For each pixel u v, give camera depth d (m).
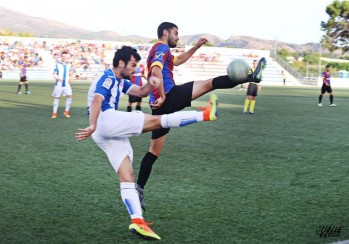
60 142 8.52
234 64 4.34
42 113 13.90
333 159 7.16
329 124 12.37
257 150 7.97
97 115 3.77
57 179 5.68
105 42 53.44
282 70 51.59
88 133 3.74
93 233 3.81
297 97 26.34
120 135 3.87
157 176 5.94
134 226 3.68
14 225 3.97
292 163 6.84
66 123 11.51
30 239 3.64
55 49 50.97
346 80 53.03
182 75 51.12
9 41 49.69
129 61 3.93
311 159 7.16
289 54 71.88
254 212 4.41
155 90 4.91
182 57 5.46
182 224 4.06
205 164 6.72
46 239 3.65
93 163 6.68
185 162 6.86
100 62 51.62
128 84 4.23
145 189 5.29
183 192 5.16
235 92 31.70
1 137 9.02
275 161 6.98
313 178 5.86
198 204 4.69
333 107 19.05
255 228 3.94
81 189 5.22
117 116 3.85
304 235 3.76
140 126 3.86
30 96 21.52
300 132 10.55
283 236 3.74
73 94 23.58
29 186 5.32
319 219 4.19
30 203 4.65
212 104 3.85
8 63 47.84
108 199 4.84
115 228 3.95
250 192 5.16
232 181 5.68
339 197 4.96
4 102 17.73
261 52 55.56
